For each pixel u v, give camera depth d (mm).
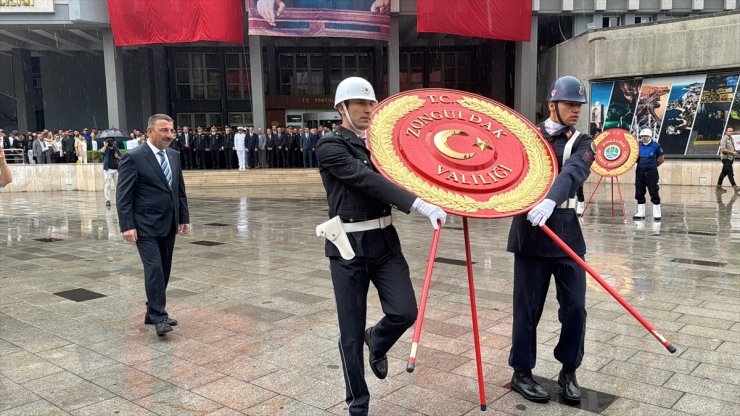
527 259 3486
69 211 14875
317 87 34875
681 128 21734
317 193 19688
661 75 22109
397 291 3070
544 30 33094
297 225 11602
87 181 22188
